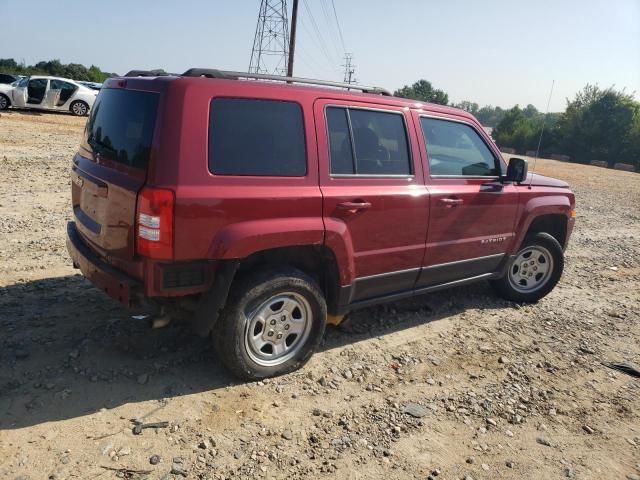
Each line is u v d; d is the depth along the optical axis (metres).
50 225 6.88
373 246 4.11
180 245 3.19
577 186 18.62
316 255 3.93
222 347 3.54
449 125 4.73
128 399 3.39
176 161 3.15
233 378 3.72
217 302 3.40
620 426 3.65
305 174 3.67
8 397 3.29
